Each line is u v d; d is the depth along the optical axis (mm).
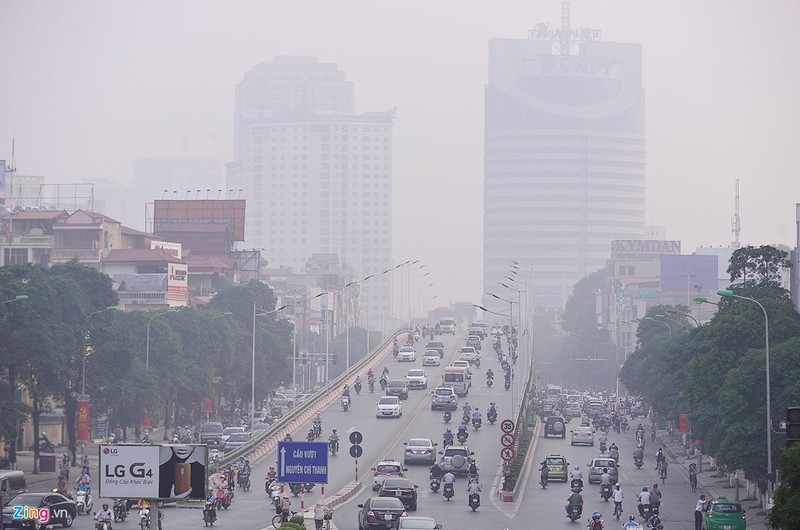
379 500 119812
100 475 98750
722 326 155500
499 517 138625
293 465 112875
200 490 98875
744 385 143000
